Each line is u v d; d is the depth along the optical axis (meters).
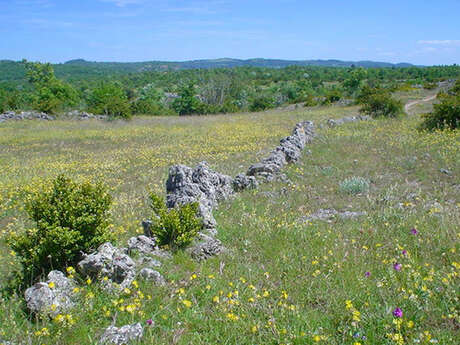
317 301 4.73
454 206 7.93
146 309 4.56
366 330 4.04
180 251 6.00
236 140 19.59
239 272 5.47
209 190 8.69
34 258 5.31
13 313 4.49
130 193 10.80
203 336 4.05
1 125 28.56
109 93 48.50
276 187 10.43
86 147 20.23
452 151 13.28
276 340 3.95
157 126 28.06
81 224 5.64
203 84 67.75
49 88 56.47
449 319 4.17
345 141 16.56
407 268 5.35
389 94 26.47
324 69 140.75
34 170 14.58
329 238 6.60
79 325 4.22
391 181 10.59
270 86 107.00
